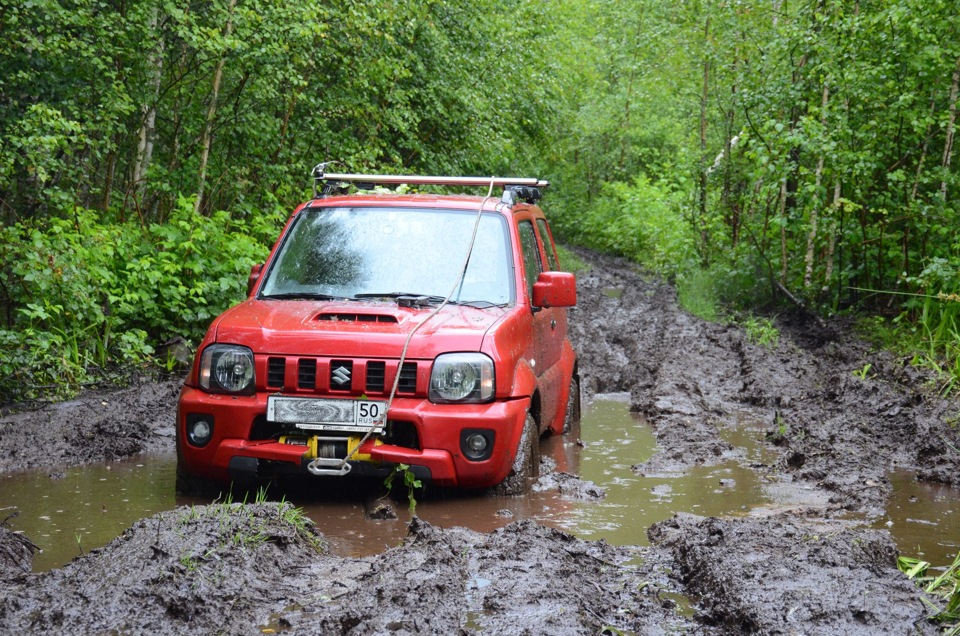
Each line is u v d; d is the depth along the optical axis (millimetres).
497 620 3664
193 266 10664
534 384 6070
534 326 6559
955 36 12719
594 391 10523
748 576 4004
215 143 14125
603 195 40469
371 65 14922
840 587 3863
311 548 4691
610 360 12133
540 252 7547
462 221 6629
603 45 39312
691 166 22984
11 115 11930
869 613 3604
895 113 12984
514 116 22219
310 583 4207
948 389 8570
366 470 5504
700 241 21469
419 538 4625
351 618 3646
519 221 6902
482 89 18875
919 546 4895
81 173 11664
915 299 12031
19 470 6496
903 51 13039
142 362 9727
